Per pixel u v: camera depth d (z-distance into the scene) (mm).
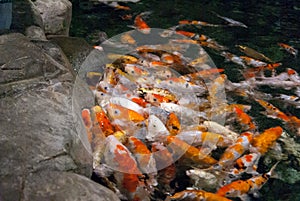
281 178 3986
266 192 3824
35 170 2963
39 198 2770
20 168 2938
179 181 3742
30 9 5078
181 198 3541
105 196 2939
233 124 4586
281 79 5648
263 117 4863
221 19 7266
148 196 3559
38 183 2871
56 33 5582
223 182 3838
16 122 3283
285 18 7484
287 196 3805
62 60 4250
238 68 5852
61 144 3193
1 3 4363
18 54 3936
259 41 6652
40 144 3148
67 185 2902
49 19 5500
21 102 3486
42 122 3346
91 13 7086
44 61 3959
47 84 3768
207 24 7035
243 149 4176
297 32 7016
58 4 5637
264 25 7180
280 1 8156
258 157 4191
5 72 3730
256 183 3844
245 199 3738
